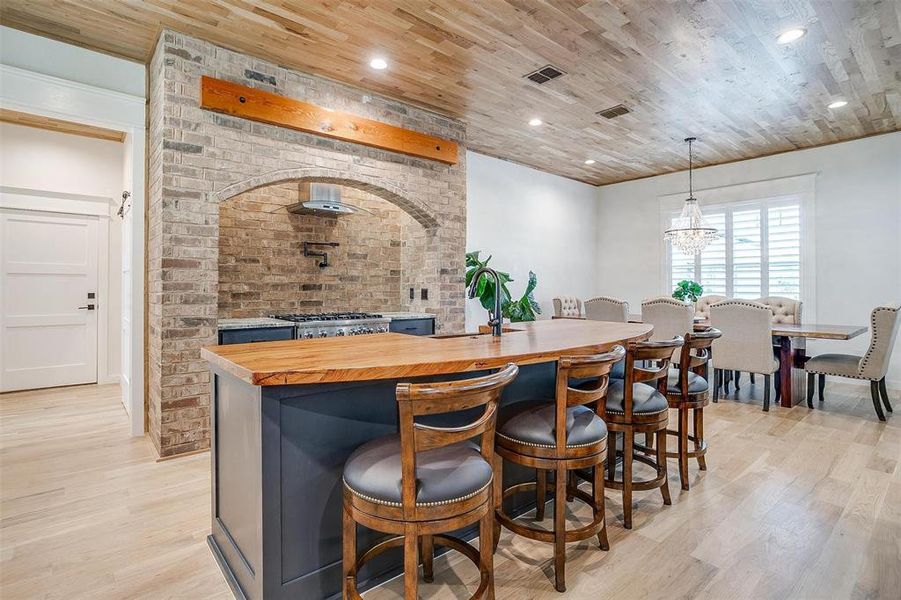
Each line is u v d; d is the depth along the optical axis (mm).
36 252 4566
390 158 4012
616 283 7242
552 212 6668
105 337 4941
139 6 2631
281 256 4277
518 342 2102
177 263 2938
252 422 1508
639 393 2234
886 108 4117
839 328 4223
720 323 4277
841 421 3744
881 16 2650
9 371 4469
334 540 1609
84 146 4750
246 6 2629
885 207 4832
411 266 4891
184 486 2525
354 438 1652
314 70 3420
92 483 2555
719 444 3209
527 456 1715
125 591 1659
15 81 2822
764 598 1620
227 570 1733
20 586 1678
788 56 3145
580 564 1831
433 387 1202
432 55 3178
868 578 1724
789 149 5402
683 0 2514
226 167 3125
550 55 3162
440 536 1711
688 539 2006
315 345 1999
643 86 3652
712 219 6156
